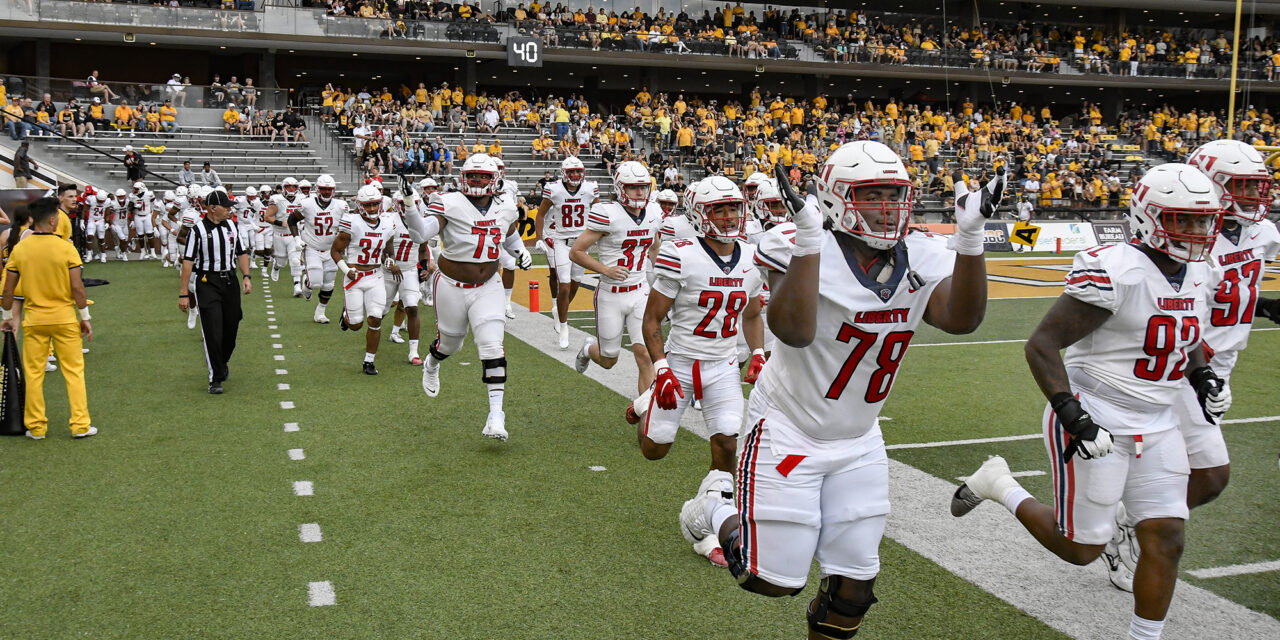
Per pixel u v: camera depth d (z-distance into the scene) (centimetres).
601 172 2767
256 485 559
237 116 2647
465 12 3195
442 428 696
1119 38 3941
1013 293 1638
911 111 3444
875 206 279
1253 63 3691
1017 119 3672
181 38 2809
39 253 635
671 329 510
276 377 870
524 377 883
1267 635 383
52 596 407
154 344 1030
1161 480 352
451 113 2889
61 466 591
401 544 470
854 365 298
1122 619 395
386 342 1075
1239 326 460
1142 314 341
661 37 3272
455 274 650
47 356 655
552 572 438
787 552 313
